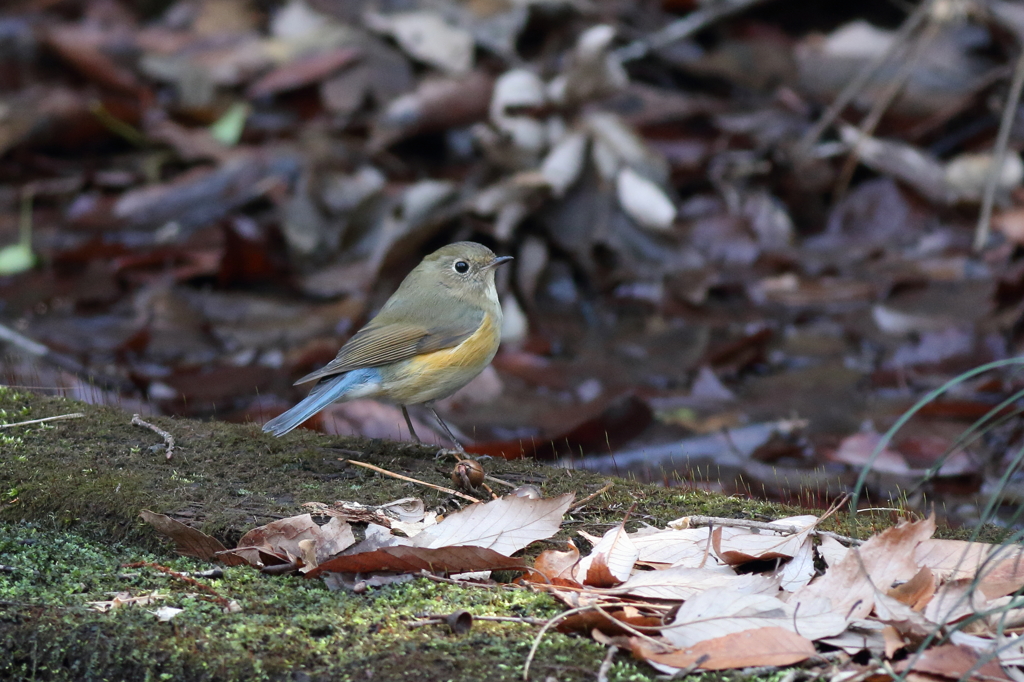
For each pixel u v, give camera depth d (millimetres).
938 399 9664
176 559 5340
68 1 17156
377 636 4523
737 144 14234
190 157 14648
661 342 11406
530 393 10375
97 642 4488
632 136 13047
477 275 8109
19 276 12898
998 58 14445
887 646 4305
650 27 15547
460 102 14391
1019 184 13258
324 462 6602
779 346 11219
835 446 9117
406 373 7758
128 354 11078
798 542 5188
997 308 11391
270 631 4551
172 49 15945
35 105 14992
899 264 12562
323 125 14680
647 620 4562
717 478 8617
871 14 15602
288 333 11523
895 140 14117
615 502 6043
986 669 4211
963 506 8242
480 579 5113
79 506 5711
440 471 6598
